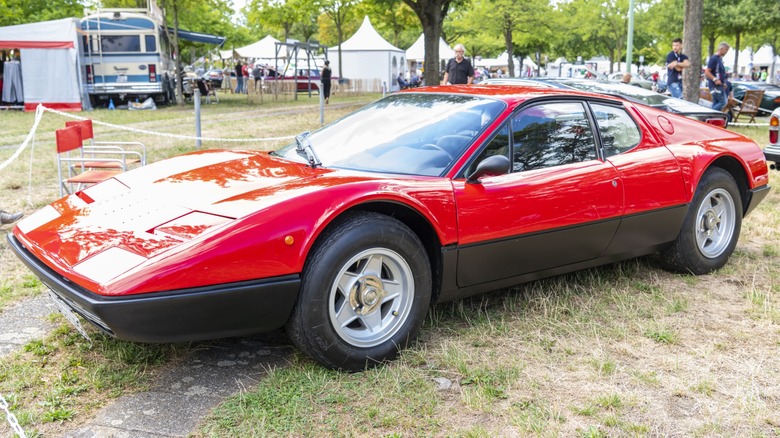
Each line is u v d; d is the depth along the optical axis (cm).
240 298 266
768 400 283
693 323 365
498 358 319
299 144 379
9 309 383
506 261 346
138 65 2164
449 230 317
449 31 4656
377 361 305
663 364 315
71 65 2025
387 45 3506
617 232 390
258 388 288
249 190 304
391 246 300
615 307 390
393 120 384
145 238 272
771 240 543
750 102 1458
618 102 417
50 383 292
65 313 307
